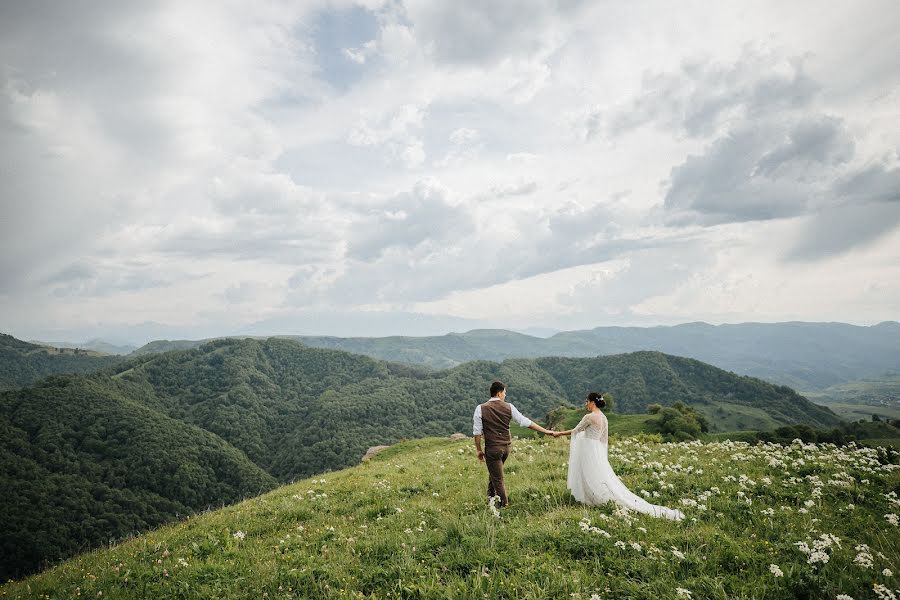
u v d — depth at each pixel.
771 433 76.94
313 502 12.71
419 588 6.20
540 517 9.16
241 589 7.10
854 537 8.02
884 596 5.59
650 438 22.00
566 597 5.87
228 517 12.10
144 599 7.11
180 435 188.88
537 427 10.80
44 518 125.56
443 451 23.06
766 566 6.55
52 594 7.76
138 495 150.75
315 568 7.29
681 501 9.88
